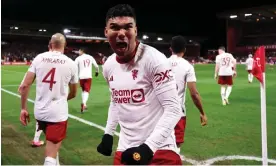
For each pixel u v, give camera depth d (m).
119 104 2.31
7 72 26.64
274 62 47.91
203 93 13.20
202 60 59.88
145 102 2.22
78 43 62.12
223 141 6.04
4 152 5.38
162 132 2.07
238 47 64.25
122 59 2.21
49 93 3.87
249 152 5.38
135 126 2.27
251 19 61.38
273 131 6.80
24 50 57.25
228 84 10.19
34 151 5.52
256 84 16.61
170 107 2.11
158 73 2.12
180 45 4.21
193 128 7.06
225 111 9.06
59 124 3.91
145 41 65.25
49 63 3.88
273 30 61.69
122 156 2.05
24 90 3.93
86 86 8.93
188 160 5.00
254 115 8.47
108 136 2.68
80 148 5.66
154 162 2.35
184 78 4.17
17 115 8.66
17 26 54.56
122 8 2.06
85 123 7.58
